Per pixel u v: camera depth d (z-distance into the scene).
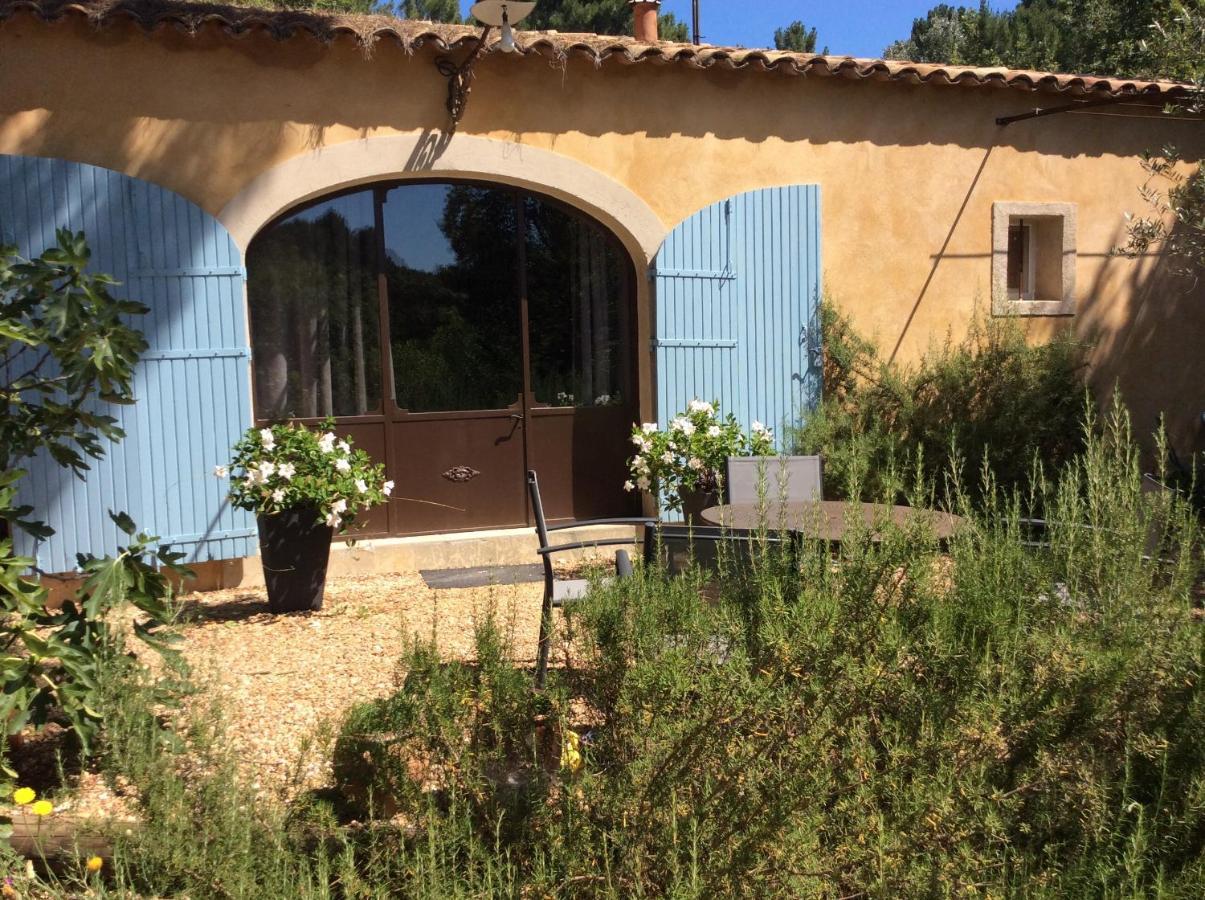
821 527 2.71
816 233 7.92
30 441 3.55
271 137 6.66
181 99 6.48
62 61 6.25
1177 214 8.03
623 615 2.45
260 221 6.67
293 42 6.66
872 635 2.24
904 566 2.40
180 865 2.28
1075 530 2.68
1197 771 2.25
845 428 7.76
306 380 7.15
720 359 7.71
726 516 4.06
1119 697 2.31
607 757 2.34
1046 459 8.02
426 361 7.45
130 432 6.32
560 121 7.32
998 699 2.18
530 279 7.66
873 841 2.05
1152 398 9.09
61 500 6.18
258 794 2.73
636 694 2.25
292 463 5.95
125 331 3.55
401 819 2.59
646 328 7.71
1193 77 7.51
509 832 2.33
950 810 2.03
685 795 2.18
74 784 3.28
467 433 7.53
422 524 7.45
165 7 6.31
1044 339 8.78
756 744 2.17
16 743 3.63
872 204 8.20
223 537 6.56
